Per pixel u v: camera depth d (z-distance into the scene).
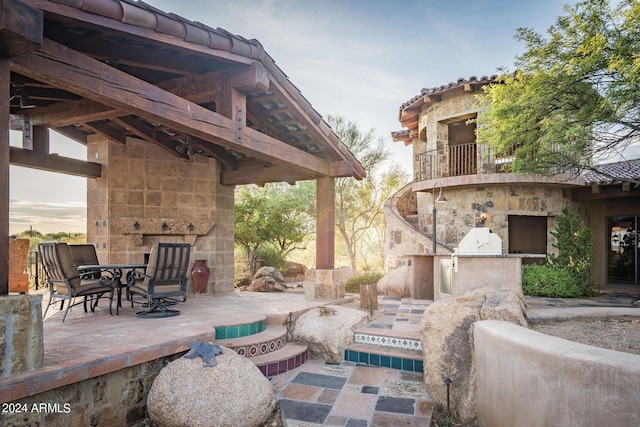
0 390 2.48
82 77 3.28
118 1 3.30
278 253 14.54
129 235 7.95
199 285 8.17
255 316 5.55
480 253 5.80
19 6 2.60
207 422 3.14
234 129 4.96
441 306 4.41
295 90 5.73
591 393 2.29
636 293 9.84
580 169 8.25
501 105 7.52
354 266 16.41
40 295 2.91
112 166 7.84
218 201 8.86
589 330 4.51
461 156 13.05
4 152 2.75
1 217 2.74
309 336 5.38
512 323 3.52
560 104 7.18
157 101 3.93
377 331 5.48
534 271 9.24
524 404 2.77
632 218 11.45
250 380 3.49
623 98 5.78
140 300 7.21
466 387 3.79
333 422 3.55
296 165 6.50
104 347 3.62
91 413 3.17
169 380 3.34
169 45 3.99
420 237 11.16
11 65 2.84
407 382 4.49
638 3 5.34
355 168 8.12
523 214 11.17
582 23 6.23
